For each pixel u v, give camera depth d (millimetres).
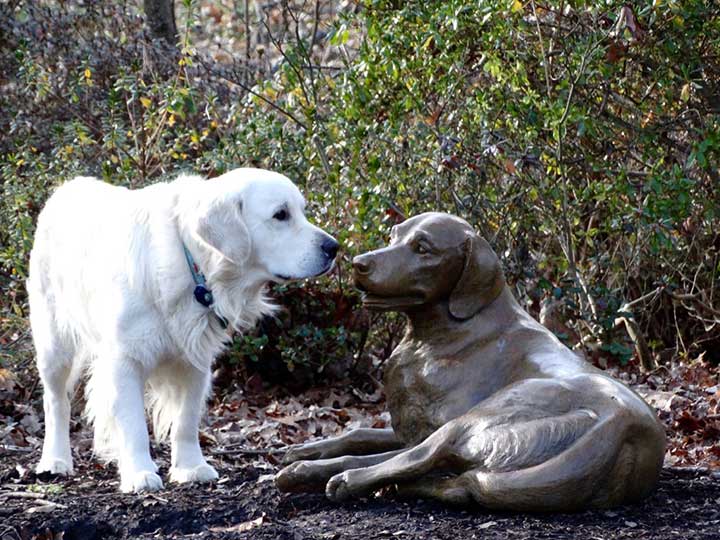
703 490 7133
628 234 12031
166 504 6957
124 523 6719
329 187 12047
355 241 11383
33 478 8336
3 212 13438
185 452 8156
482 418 6305
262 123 12320
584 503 6195
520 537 5777
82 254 8250
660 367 12844
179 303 7715
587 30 11273
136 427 7715
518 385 6406
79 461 9188
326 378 12547
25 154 13750
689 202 10609
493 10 10391
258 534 6031
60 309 8672
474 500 6258
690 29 10867
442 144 10992
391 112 11492
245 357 12359
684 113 11617
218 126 13875
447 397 6625
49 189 13289
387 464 6430
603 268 12594
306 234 7715
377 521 6180
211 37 23984
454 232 6684
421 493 6473
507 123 11117
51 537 6520
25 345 12258
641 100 11820
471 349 6684
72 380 8836
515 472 6074
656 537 5836
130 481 7578
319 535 5973
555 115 10648
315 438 10359
